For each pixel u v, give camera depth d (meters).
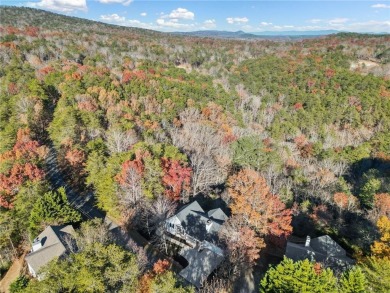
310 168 66.56
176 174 43.06
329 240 36.78
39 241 31.86
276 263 35.16
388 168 73.00
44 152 52.31
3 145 54.28
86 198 45.94
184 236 37.03
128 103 80.94
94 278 20.80
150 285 21.92
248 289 31.19
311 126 100.88
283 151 72.94
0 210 37.47
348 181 67.00
